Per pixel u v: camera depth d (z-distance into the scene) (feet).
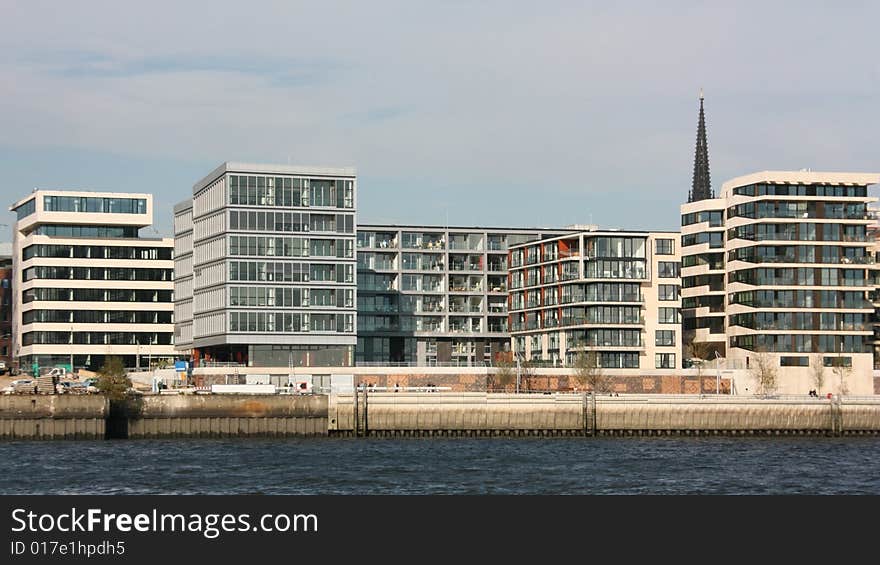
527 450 624.59
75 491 450.71
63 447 625.82
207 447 632.38
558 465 545.44
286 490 454.81
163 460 557.74
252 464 542.16
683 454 609.01
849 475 521.24
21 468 522.47
